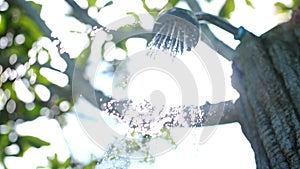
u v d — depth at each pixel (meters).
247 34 2.00
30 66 4.05
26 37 4.07
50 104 4.20
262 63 1.86
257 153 1.71
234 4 4.00
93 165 4.08
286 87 1.75
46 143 4.41
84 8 3.73
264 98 1.78
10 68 4.11
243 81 1.90
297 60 1.82
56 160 4.64
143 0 3.77
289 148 1.60
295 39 1.90
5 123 4.34
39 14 3.44
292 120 1.65
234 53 2.05
